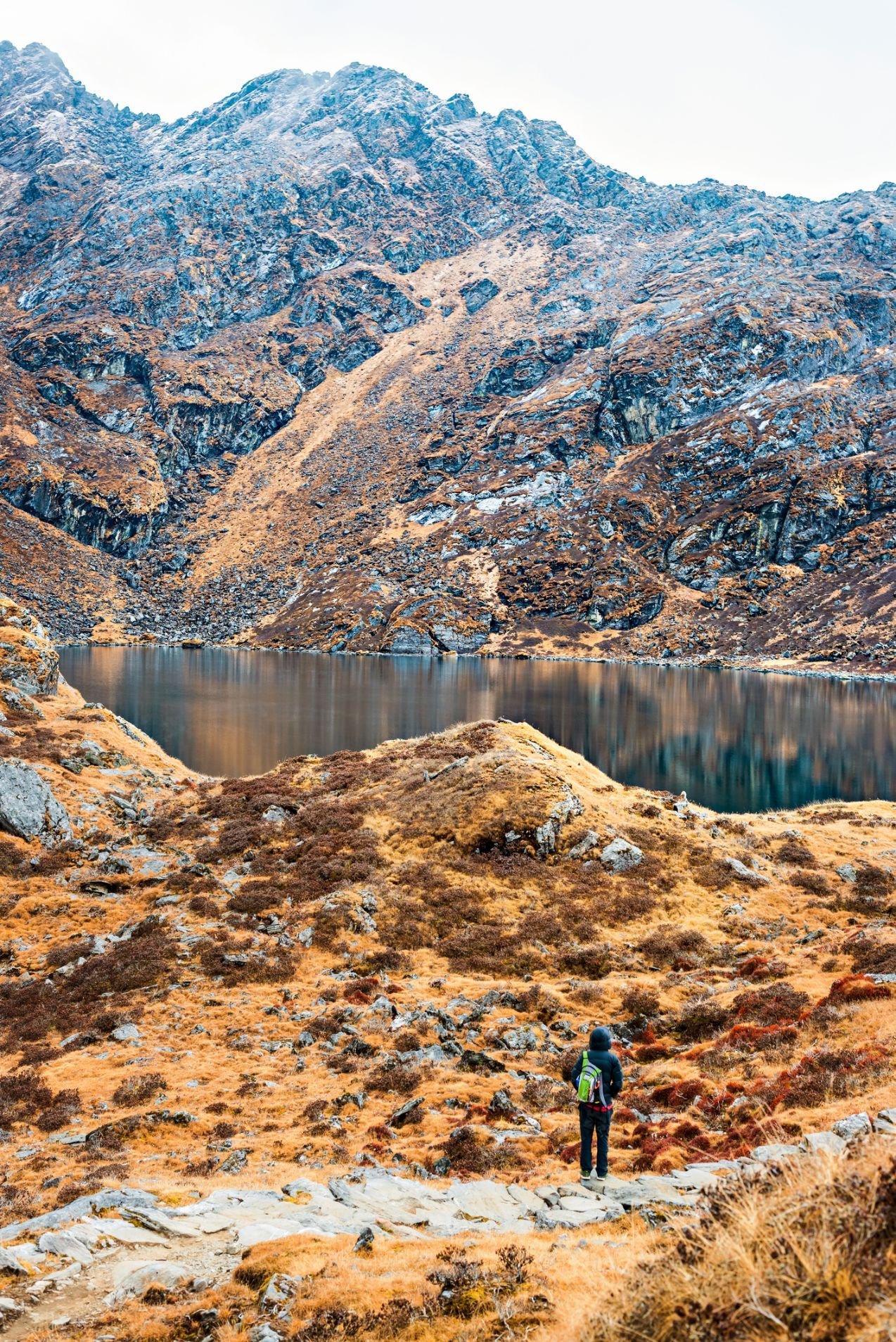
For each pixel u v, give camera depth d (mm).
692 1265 6332
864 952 29797
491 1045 26656
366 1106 22484
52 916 40344
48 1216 13859
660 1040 26406
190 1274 10766
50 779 56375
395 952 35656
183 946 35812
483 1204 13742
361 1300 9125
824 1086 16984
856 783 86125
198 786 61469
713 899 41594
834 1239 5727
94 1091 24125
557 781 48969
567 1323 7277
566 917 38906
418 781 52969
